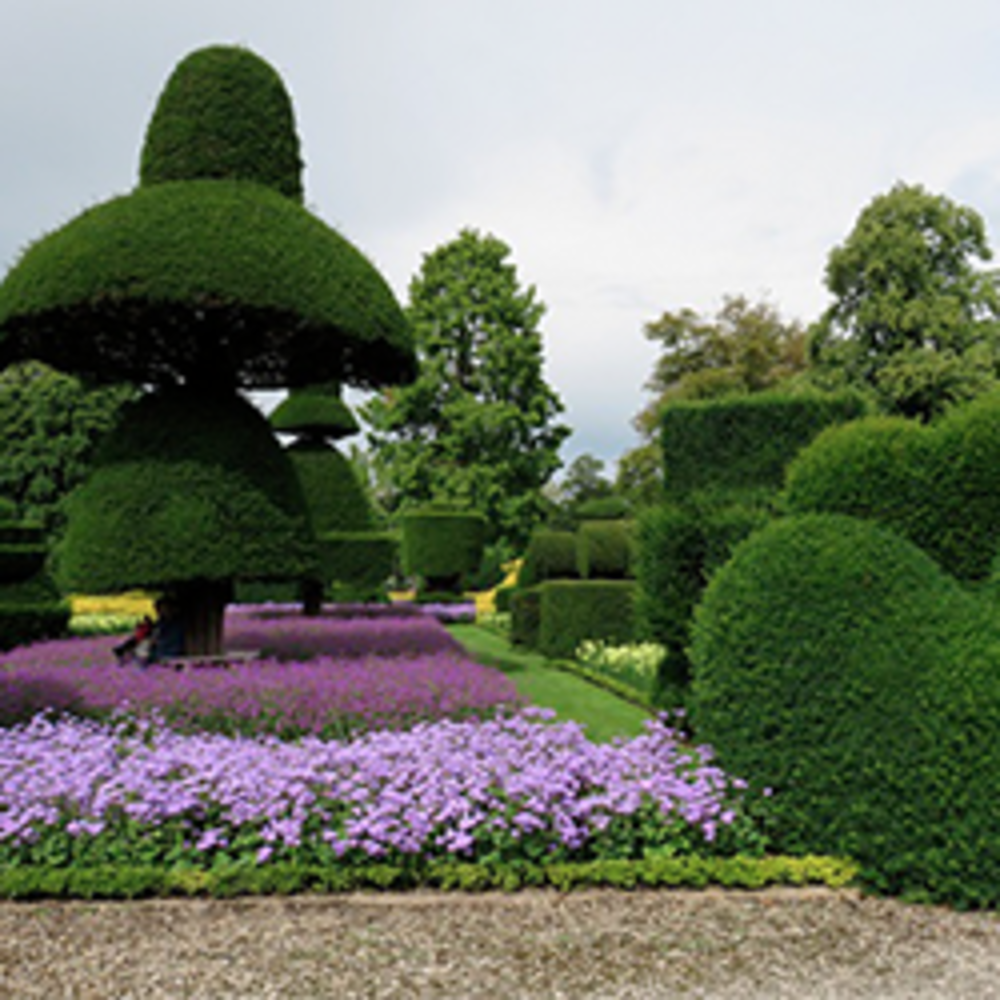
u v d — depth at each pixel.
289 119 9.62
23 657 9.16
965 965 3.50
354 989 3.25
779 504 6.43
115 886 4.12
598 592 13.02
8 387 29.02
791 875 4.37
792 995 3.23
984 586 5.18
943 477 5.73
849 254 26.64
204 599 9.10
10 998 3.18
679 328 34.94
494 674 7.60
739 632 4.95
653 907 4.08
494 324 33.66
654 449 32.81
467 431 32.25
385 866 4.28
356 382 10.41
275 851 4.42
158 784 4.50
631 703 9.28
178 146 9.05
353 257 8.91
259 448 9.02
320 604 16.92
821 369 26.89
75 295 7.72
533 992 3.24
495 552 35.09
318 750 5.20
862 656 4.53
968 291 26.27
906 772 4.26
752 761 4.78
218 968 3.42
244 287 7.87
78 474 28.34
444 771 4.78
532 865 4.34
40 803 4.50
